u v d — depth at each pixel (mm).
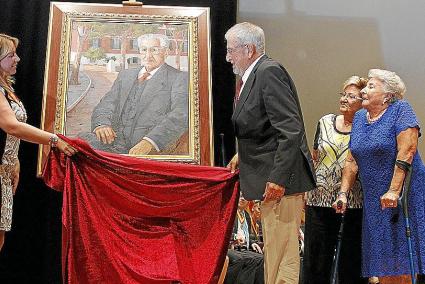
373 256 3416
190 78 4129
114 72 4102
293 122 3059
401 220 3371
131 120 4039
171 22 4207
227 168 3602
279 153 3025
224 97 4680
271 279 3189
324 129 4000
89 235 3412
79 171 3467
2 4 4516
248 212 4508
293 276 3186
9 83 3574
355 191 3809
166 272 3408
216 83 4688
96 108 4031
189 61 4156
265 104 3117
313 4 5047
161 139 4020
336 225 3887
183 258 3477
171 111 4070
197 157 4023
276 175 3006
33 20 4535
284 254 3201
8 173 3457
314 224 3920
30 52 4523
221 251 3486
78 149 3445
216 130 4668
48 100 4008
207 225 3529
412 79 4996
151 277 3379
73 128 3986
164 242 3500
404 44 5016
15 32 4516
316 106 5023
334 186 3859
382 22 5035
